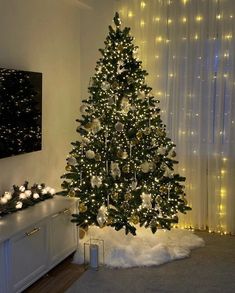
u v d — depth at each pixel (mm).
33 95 3402
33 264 2799
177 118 4047
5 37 3166
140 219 3393
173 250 3406
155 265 3146
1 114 2980
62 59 4082
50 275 3021
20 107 3221
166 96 4078
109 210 3342
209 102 3916
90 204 3379
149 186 3385
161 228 3520
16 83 3145
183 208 3482
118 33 3410
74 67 4348
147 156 3361
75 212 3400
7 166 3295
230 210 3918
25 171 3557
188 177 4062
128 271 3059
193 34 3904
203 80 3916
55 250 3086
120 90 3396
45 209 3070
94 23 4383
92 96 3541
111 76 3395
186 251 3418
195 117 3982
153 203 3404
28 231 2707
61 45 4047
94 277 2971
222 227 3986
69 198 3426
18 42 3342
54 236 3061
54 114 3994
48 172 3945
